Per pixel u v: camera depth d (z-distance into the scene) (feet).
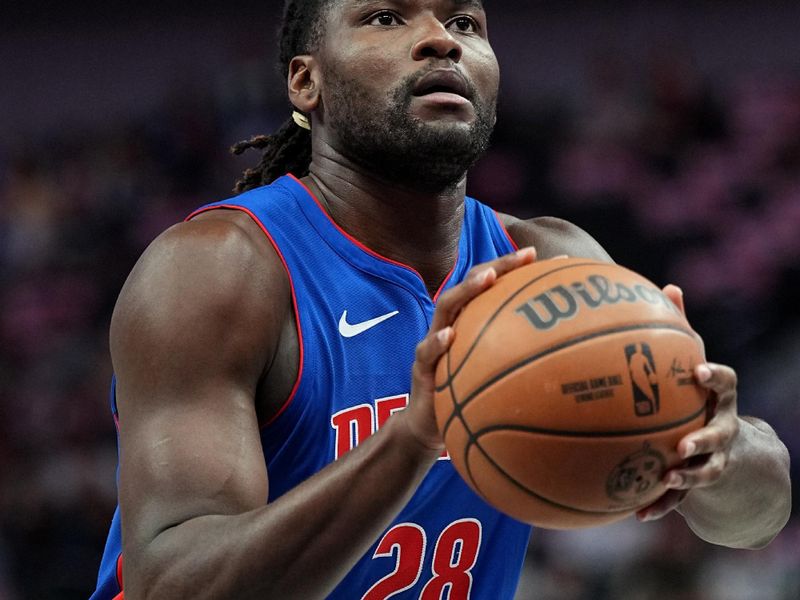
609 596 31.96
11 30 52.08
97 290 45.80
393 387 10.69
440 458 10.61
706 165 45.83
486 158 46.09
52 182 49.16
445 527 10.99
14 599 35.01
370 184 10.99
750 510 10.62
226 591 8.33
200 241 10.07
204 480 8.90
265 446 10.31
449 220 11.32
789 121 46.70
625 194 45.32
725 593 31.30
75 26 51.65
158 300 9.69
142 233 46.73
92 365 43.21
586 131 46.85
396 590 10.96
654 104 47.16
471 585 11.43
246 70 48.52
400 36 10.64
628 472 7.98
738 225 44.27
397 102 10.45
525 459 7.98
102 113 51.13
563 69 49.42
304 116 12.03
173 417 9.28
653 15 49.44
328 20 11.06
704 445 8.02
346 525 8.36
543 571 32.73
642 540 32.60
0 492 38.22
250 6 50.96
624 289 8.33
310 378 10.21
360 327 10.62
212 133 48.26
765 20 48.93
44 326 45.21
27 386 42.93
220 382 9.50
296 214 10.87
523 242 12.46
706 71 49.14
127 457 9.32
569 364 7.91
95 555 36.29
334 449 10.34
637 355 7.98
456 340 8.33
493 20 50.03
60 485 38.73
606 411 7.85
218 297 9.71
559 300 8.16
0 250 47.83
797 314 41.29
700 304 42.55
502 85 48.91
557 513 8.21
